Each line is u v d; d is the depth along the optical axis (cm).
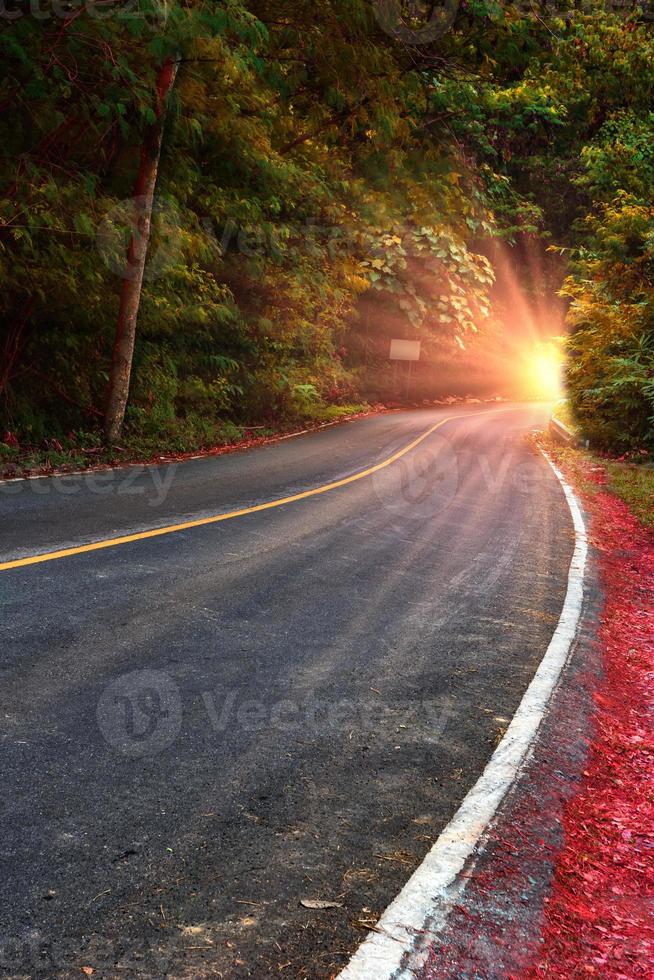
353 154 2311
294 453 1945
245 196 2117
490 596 807
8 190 1368
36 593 648
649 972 293
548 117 4259
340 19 1599
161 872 319
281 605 700
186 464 1608
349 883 323
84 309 1573
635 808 421
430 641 650
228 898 307
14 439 1444
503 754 455
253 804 378
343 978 269
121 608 639
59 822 345
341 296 2994
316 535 1005
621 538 1197
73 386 1678
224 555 853
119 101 1384
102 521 959
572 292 2630
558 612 771
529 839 372
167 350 2064
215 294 2062
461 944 293
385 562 903
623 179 3488
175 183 1816
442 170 2067
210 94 1773
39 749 405
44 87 1284
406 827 370
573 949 302
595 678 604
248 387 2492
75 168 1505
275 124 2048
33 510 988
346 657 592
